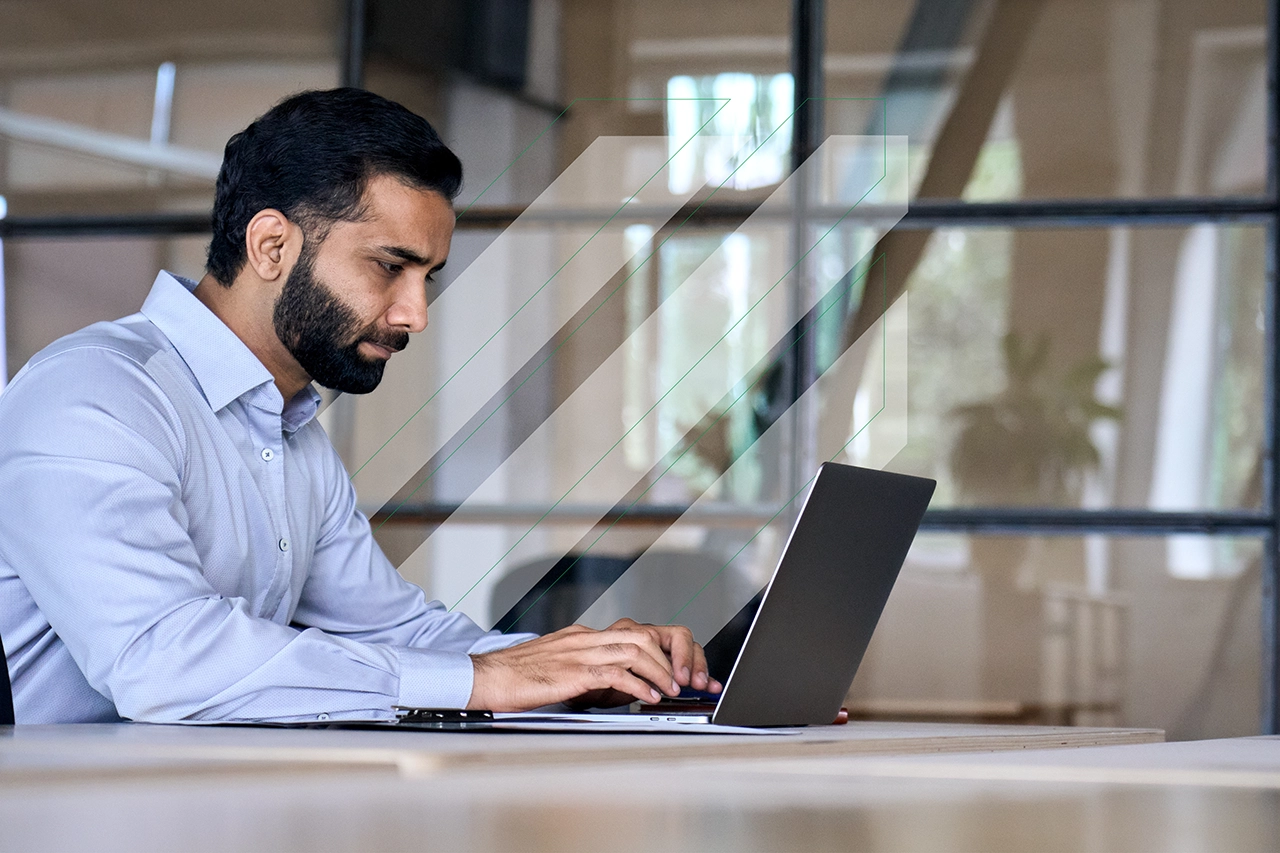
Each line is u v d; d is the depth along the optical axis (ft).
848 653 3.44
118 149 11.36
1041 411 10.72
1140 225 10.69
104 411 3.64
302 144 4.20
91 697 3.92
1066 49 10.85
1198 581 10.53
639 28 11.28
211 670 3.31
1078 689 10.59
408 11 11.35
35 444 3.58
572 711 3.92
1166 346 10.63
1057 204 10.77
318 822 1.03
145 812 1.08
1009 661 10.64
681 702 4.02
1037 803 1.28
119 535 3.50
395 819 1.05
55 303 11.32
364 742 2.12
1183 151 10.69
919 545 10.78
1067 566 10.66
